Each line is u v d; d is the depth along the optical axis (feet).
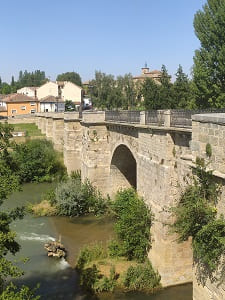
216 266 41.34
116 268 77.51
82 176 141.28
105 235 100.73
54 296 70.13
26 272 80.64
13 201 139.03
